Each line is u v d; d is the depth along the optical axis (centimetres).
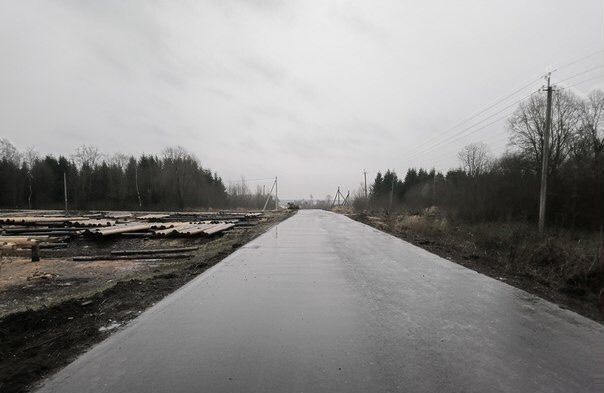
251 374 350
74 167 6731
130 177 6800
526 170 2867
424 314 546
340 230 2177
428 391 319
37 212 4403
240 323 504
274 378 342
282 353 400
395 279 798
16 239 1540
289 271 889
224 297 646
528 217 2498
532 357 394
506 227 1764
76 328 490
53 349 420
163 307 585
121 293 680
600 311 583
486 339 446
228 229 2181
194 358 388
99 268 1100
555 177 2566
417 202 4753
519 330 481
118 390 322
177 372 355
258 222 2964
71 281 935
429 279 802
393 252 1231
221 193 8131
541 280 805
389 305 593
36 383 338
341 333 463
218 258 1115
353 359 385
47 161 6756
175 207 6359
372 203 5341
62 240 1672
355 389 321
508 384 333
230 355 395
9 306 712
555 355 400
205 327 488
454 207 2856
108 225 2091
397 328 483
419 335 458
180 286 740
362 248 1338
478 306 593
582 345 431
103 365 373
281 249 1305
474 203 2689
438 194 4122
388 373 353
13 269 1102
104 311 567
